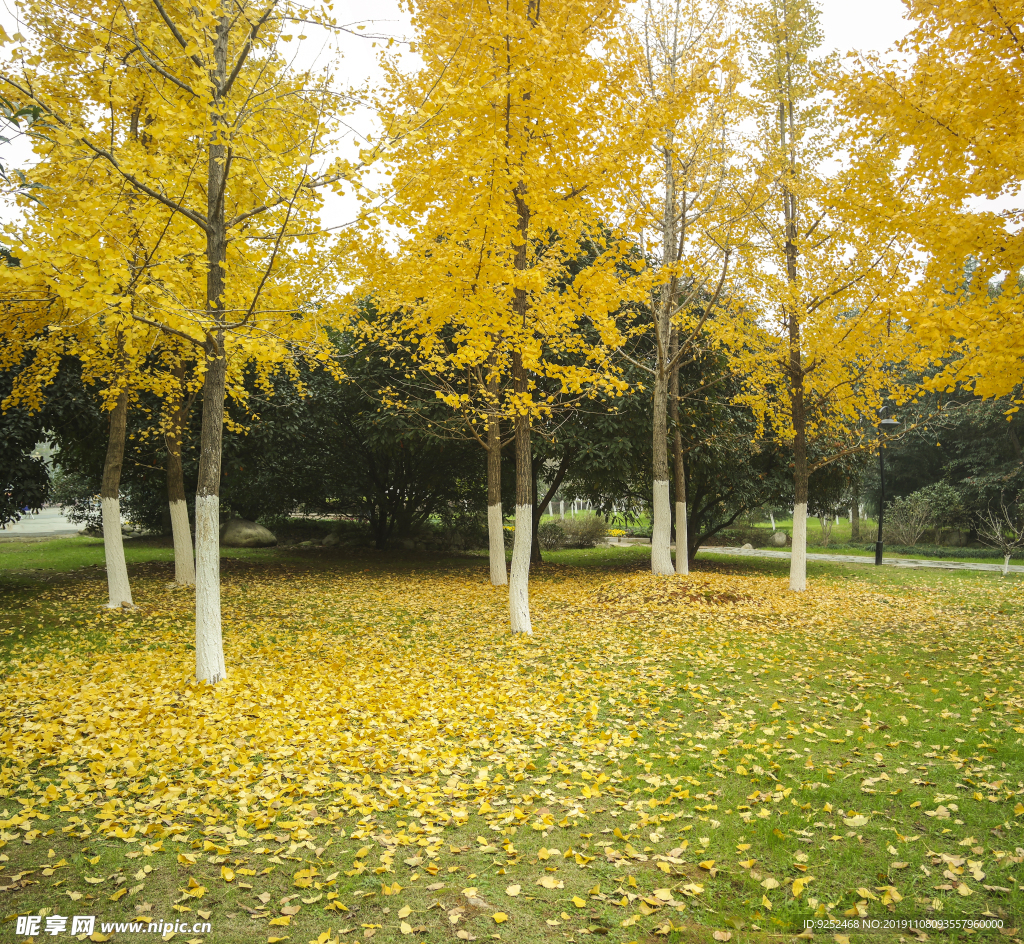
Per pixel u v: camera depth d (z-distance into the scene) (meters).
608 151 7.34
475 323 7.16
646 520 33.28
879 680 6.01
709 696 5.55
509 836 3.24
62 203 6.07
